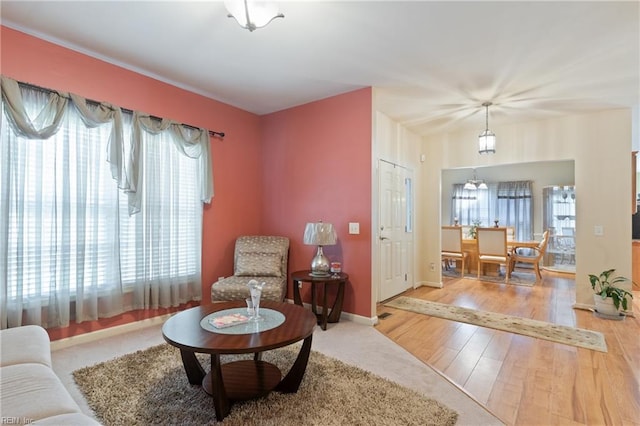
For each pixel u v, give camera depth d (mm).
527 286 5355
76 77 2727
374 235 3508
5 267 2330
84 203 2711
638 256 5254
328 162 3785
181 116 3488
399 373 2352
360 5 2117
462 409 1931
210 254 3805
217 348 1700
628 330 3305
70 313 2688
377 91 3549
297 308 2420
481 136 3926
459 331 3270
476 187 7762
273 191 4293
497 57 2789
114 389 2041
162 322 3332
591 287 4074
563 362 2576
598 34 2414
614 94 3549
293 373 2041
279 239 3986
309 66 3006
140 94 3145
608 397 2086
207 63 2961
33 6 2160
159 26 2393
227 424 1729
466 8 2143
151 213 3176
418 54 2762
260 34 2484
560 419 1858
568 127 4312
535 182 7688
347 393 2045
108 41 2598
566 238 6910
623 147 3990
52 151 2566
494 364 2537
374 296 3506
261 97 3789
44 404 1229
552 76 3127
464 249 6668
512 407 1964
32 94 2473
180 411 1828
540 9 2143
